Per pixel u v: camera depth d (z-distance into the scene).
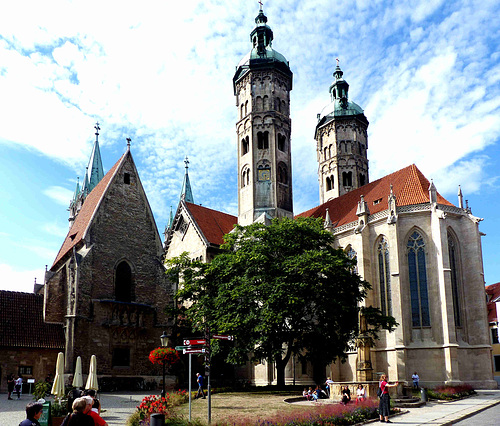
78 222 70.69
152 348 63.06
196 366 69.69
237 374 76.06
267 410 33.44
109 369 58.50
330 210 84.00
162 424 23.42
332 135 101.88
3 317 56.09
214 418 28.42
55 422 26.92
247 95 87.44
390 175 77.88
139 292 64.06
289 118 88.00
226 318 50.50
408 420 31.69
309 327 53.16
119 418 33.00
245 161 85.81
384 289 67.25
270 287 49.16
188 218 85.50
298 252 54.09
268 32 90.88
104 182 70.19
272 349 51.16
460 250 65.94
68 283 59.31
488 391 56.69
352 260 56.16
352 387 43.62
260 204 82.38
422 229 65.25
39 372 55.09
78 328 56.28
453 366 58.72
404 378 60.75
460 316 64.06
